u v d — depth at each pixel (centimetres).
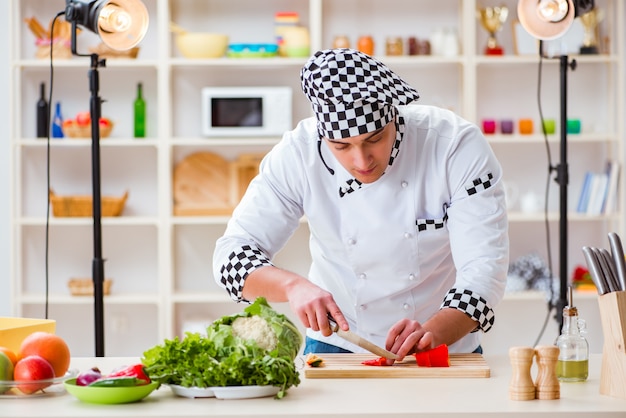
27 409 158
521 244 484
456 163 216
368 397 165
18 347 188
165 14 450
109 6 300
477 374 184
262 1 475
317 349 236
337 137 195
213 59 449
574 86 479
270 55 455
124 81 477
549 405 159
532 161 481
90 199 459
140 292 485
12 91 454
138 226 484
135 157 480
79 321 482
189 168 476
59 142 452
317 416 152
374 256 224
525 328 482
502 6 456
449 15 475
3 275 473
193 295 462
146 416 152
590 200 461
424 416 153
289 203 230
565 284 333
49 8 473
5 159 470
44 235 482
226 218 459
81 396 162
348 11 474
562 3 314
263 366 165
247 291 212
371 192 220
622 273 171
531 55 457
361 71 194
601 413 155
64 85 476
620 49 458
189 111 477
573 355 183
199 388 164
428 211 221
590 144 482
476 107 475
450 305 202
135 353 484
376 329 232
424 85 476
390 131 202
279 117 452
